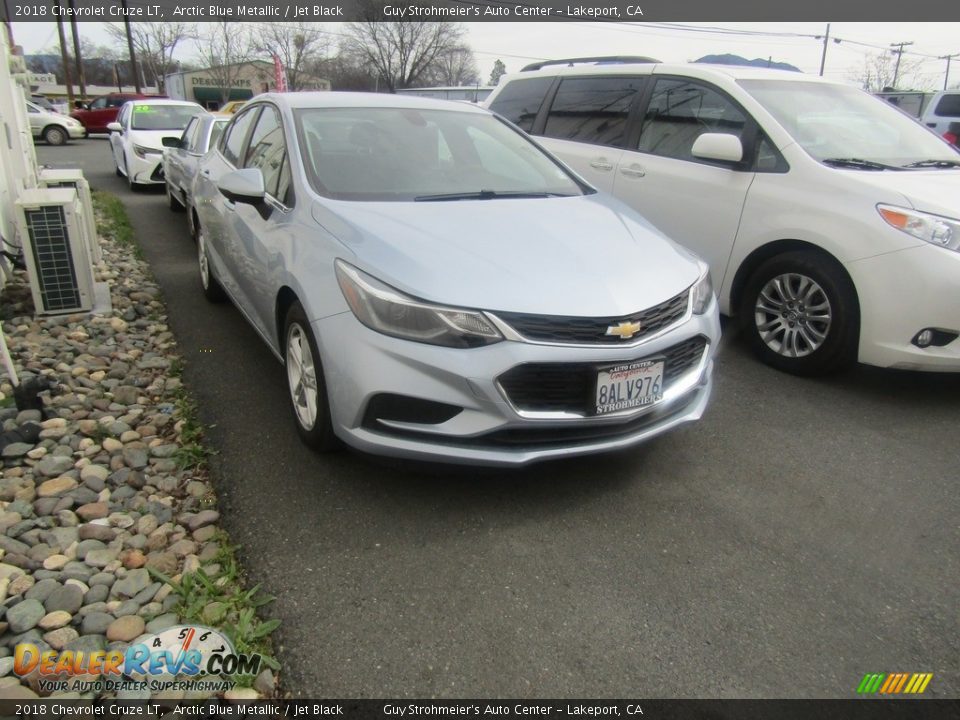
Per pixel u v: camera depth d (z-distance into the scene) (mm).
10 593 2232
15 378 3365
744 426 3643
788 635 2236
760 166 4461
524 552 2574
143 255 6992
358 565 2467
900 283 3713
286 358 3312
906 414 3822
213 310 5332
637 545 2643
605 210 3545
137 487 2865
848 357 4043
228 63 45719
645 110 5332
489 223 3102
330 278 2777
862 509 2936
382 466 3088
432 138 3912
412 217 3072
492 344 2539
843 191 4020
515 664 2080
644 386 2775
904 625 2299
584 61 6219
